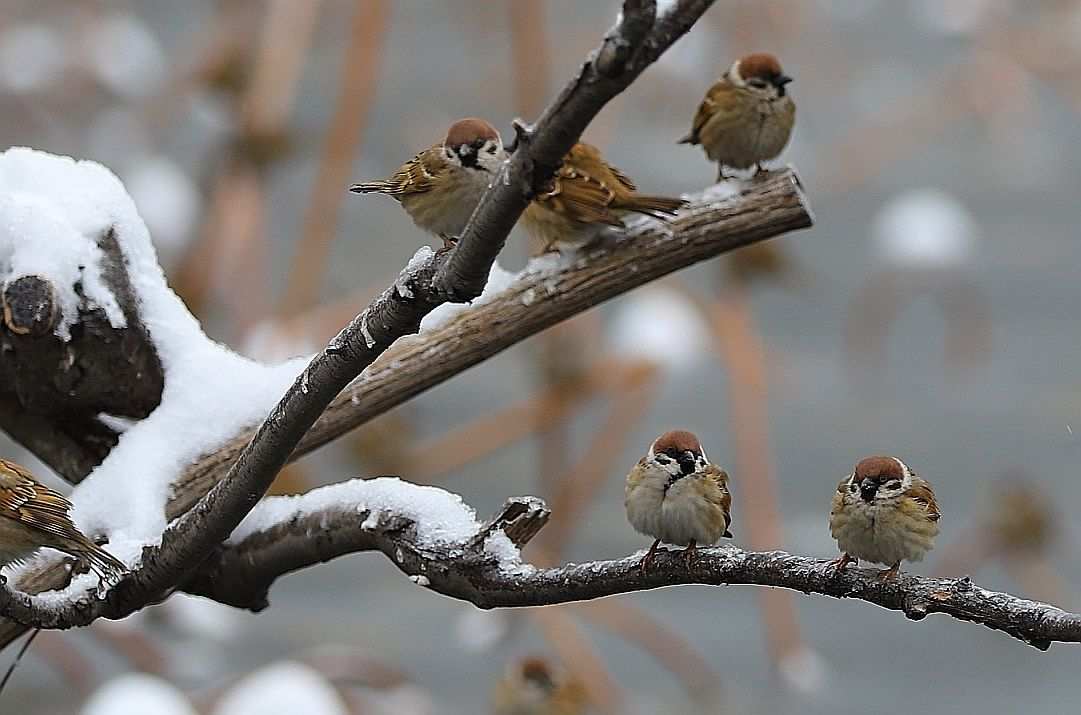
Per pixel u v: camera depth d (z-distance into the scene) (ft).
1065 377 69.31
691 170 77.82
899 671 49.37
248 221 50.98
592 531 55.16
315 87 65.67
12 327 20.97
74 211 21.53
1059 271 77.46
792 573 15.70
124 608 18.24
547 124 13.24
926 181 84.38
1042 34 63.00
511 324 22.76
